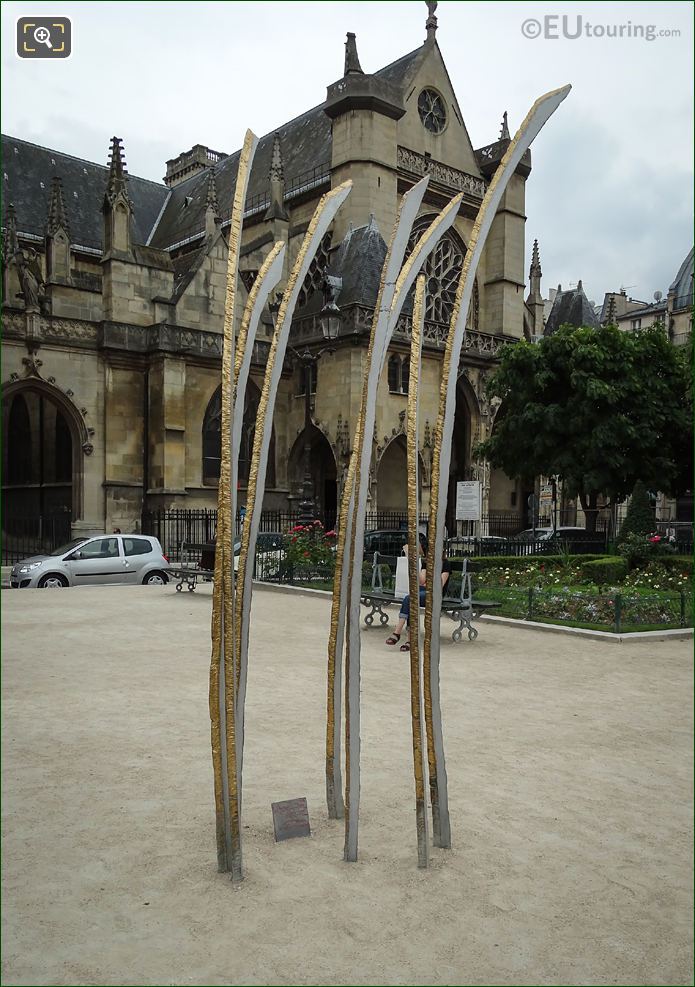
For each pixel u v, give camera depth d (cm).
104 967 369
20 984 354
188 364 4091
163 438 3934
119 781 632
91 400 3934
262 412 510
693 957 386
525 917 422
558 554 2916
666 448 3497
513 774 663
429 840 521
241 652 497
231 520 470
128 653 1205
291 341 4562
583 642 1380
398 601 1359
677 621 1554
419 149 5231
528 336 5853
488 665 1156
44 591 2180
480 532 4994
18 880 459
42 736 758
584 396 3403
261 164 5984
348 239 4747
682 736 785
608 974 369
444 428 495
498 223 5644
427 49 5344
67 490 4309
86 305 4012
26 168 5481
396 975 365
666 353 3519
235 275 472
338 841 520
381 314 520
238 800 465
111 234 4016
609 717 859
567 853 506
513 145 499
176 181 7912
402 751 723
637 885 462
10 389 3722
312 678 1037
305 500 2784
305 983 358
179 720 819
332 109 4912
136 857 491
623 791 625
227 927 407
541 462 3647
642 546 2441
